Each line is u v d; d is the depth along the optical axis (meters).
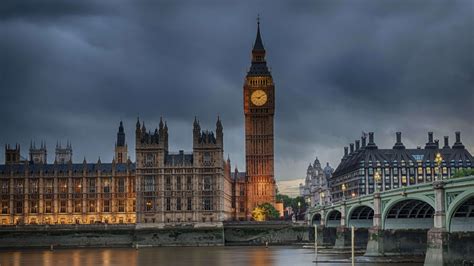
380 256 165.88
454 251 127.81
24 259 195.38
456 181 125.38
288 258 186.00
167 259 188.75
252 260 181.38
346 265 161.12
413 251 166.50
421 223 167.62
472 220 130.75
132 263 177.12
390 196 159.75
